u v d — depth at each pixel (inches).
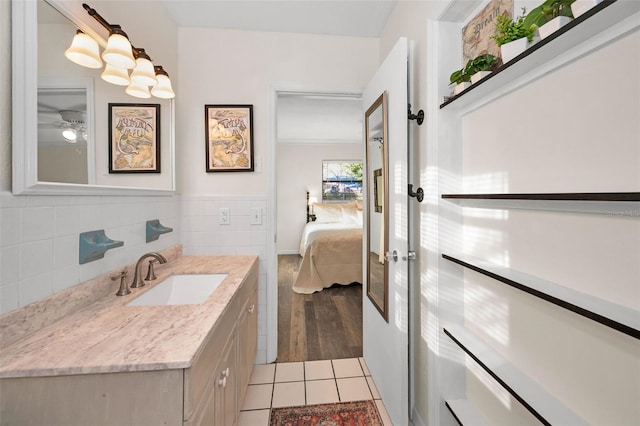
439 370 52.7
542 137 35.6
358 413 65.2
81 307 42.1
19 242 33.5
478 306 49.1
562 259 33.3
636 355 26.2
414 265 62.3
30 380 28.7
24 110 33.2
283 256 244.5
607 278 28.5
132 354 30.2
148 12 66.0
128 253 56.1
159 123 68.1
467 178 51.6
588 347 30.3
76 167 41.4
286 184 256.2
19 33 33.3
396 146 58.9
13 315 32.3
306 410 66.0
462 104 49.7
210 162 83.1
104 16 49.5
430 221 53.8
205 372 35.0
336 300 137.9
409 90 61.2
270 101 84.5
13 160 32.5
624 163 26.6
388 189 64.0
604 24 25.9
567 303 27.9
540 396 34.5
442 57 52.3
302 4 73.8
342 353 90.1
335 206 242.5
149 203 64.6
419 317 60.3
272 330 85.2
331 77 86.6
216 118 83.2
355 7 74.9
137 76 57.2
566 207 32.2
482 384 48.4
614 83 27.4
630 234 26.5
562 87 32.8
